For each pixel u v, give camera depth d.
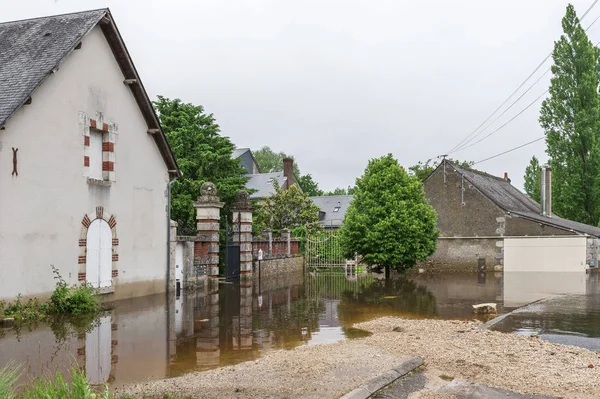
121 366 7.61
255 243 24.11
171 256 17.03
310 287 20.42
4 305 10.95
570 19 34.62
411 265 23.03
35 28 14.09
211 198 19.16
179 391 6.23
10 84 11.71
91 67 13.72
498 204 29.55
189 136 23.23
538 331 10.81
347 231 23.00
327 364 7.39
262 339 9.71
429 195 31.41
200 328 10.83
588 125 33.81
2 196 10.95
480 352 8.47
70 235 12.84
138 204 15.66
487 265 29.58
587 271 27.89
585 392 6.42
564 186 34.97
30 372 7.10
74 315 11.92
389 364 7.38
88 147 13.55
